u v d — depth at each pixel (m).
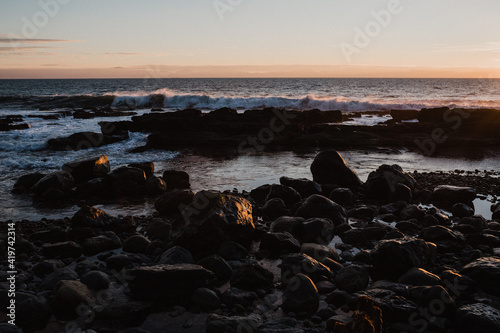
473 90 92.56
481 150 18.84
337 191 10.06
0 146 17.98
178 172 11.91
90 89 101.19
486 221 8.40
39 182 10.90
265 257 6.67
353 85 132.25
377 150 18.91
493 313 4.44
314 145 20.11
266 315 4.82
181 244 6.60
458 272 5.75
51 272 5.96
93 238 7.08
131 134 21.50
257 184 12.00
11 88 113.06
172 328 4.54
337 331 4.13
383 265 5.88
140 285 5.16
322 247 6.65
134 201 10.45
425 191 10.75
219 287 5.57
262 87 110.69
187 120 21.77
